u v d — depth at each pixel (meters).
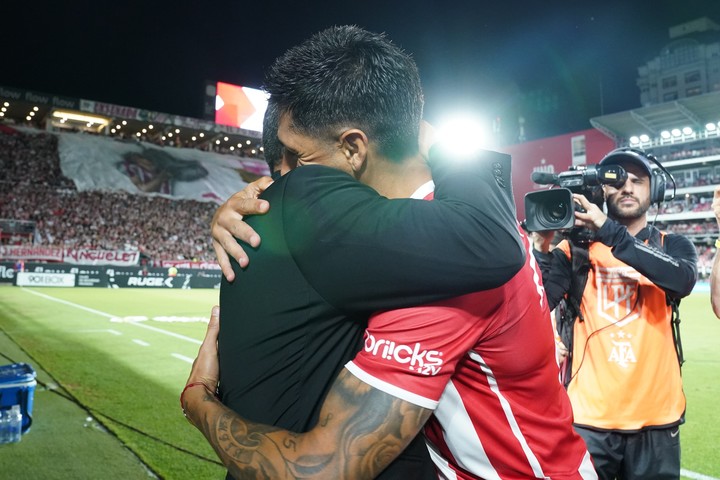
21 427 4.36
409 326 0.91
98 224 35.72
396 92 1.01
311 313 0.95
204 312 15.04
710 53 56.97
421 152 1.15
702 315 15.43
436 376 0.91
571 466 1.17
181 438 4.29
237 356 1.02
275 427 0.96
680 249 2.36
